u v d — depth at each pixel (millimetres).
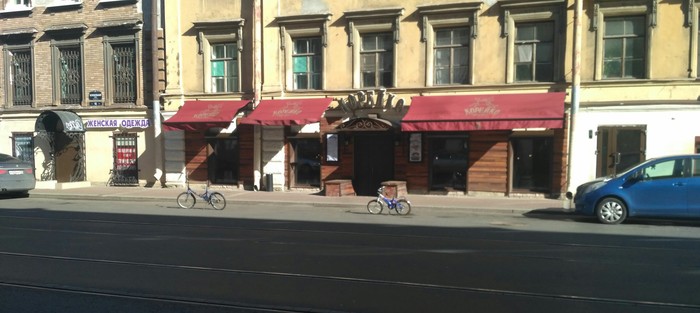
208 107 18906
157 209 14688
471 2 16359
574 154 15242
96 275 6723
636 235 9891
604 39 15555
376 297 5707
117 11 20859
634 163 15359
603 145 15578
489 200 15641
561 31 15719
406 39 17234
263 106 18250
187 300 5633
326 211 14312
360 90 17547
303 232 10234
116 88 21125
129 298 5723
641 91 15164
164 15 19969
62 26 21516
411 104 16703
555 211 13227
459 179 16922
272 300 5625
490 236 9758
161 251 8242
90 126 21234
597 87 15492
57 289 6086
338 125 17578
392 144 17641
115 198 17703
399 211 13492
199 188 19609
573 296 5738
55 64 21875
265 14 18594
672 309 5312
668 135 14984
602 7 15375
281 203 16016
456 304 5449
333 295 5789
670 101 14898
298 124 16969
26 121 22375
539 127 14586
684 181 11008
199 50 19562
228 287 6133
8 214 13297
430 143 17141
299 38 18578
